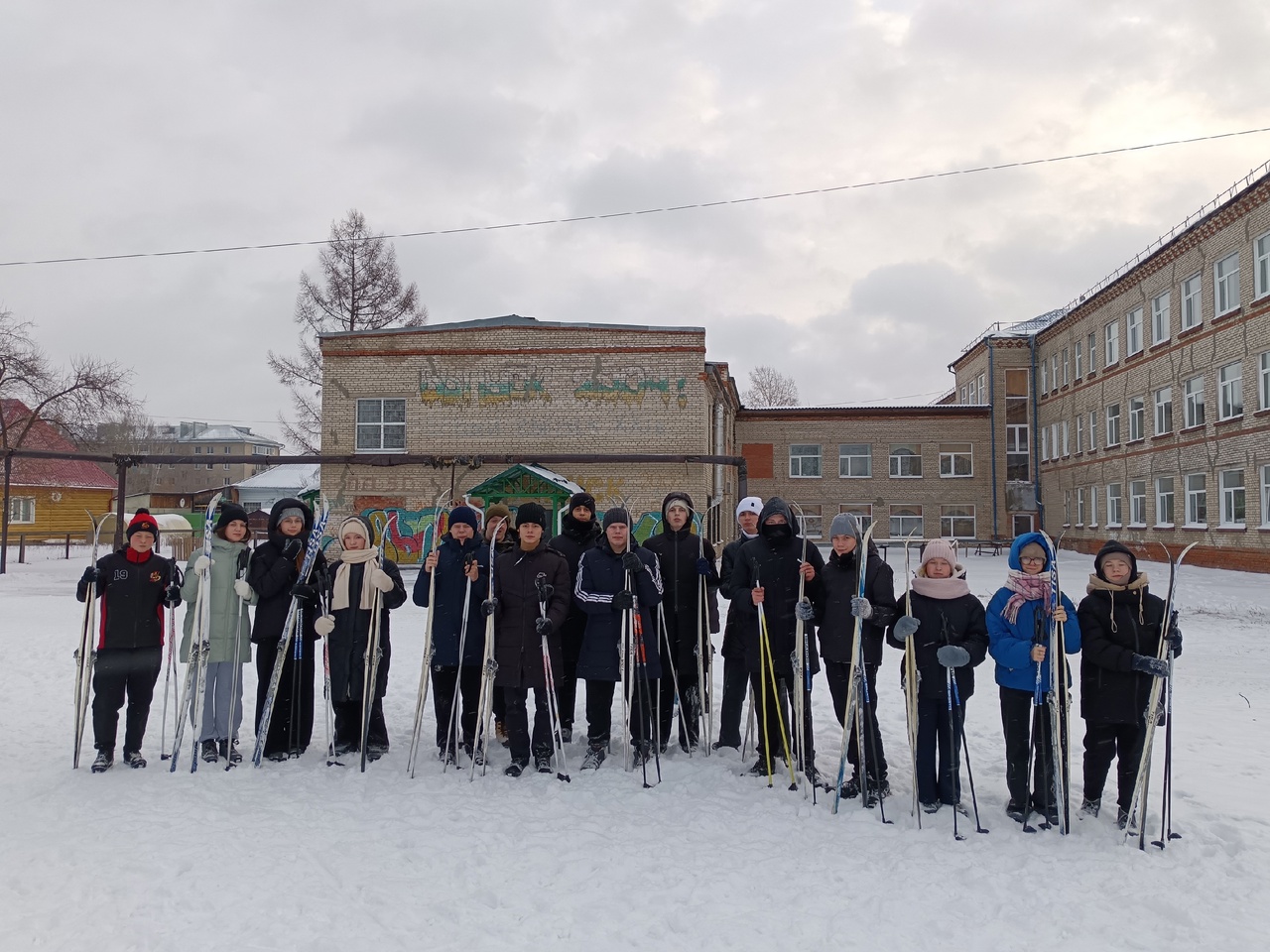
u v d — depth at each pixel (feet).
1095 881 13.60
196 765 19.25
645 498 72.13
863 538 17.29
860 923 12.15
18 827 15.38
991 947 11.53
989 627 16.74
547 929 11.91
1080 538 116.78
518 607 19.72
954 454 131.23
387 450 74.23
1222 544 82.89
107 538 134.72
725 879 13.56
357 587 20.03
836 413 131.95
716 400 90.89
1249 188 77.10
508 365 73.51
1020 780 16.46
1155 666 15.33
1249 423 78.79
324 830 15.44
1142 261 97.71
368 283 125.18
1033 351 131.03
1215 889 13.29
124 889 12.85
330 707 21.59
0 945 11.16
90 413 105.29
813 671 19.33
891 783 18.74
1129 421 102.78
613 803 17.22
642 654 19.85
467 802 17.11
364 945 11.37
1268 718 24.29
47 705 25.70
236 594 20.13
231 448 335.67
